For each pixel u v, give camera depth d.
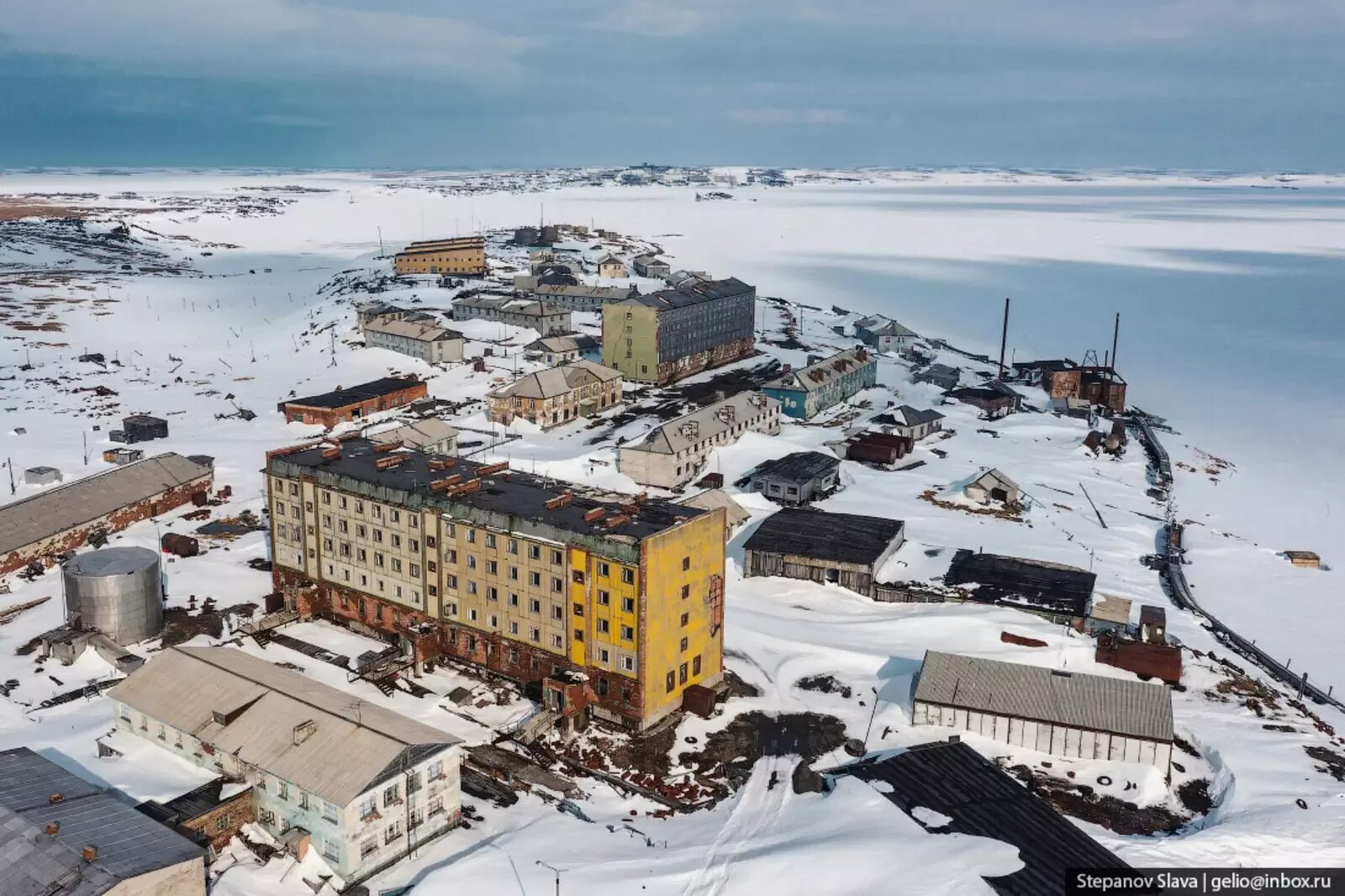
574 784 77.75
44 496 119.88
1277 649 110.75
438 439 151.00
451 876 64.69
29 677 89.88
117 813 63.56
